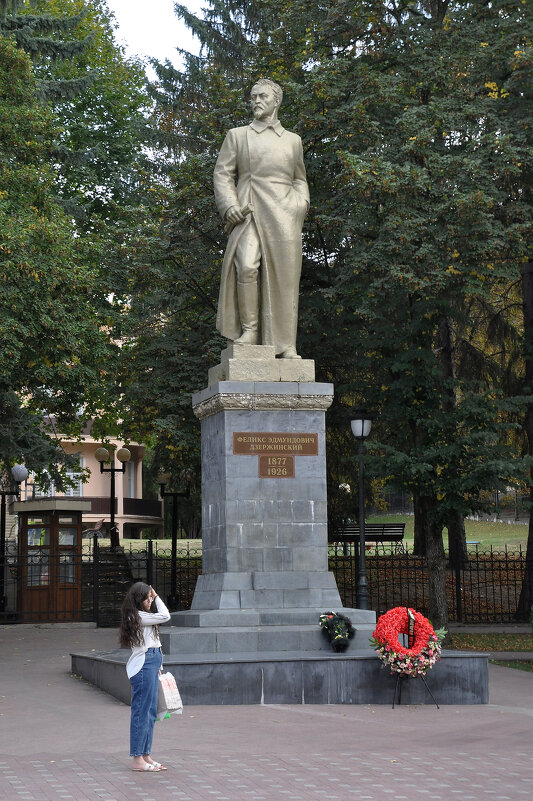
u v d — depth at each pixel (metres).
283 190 16.30
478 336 32.53
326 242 24.72
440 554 23.08
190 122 31.88
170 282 25.23
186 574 31.59
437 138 22.27
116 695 13.25
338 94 21.97
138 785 8.32
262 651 13.82
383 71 23.81
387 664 12.83
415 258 20.19
